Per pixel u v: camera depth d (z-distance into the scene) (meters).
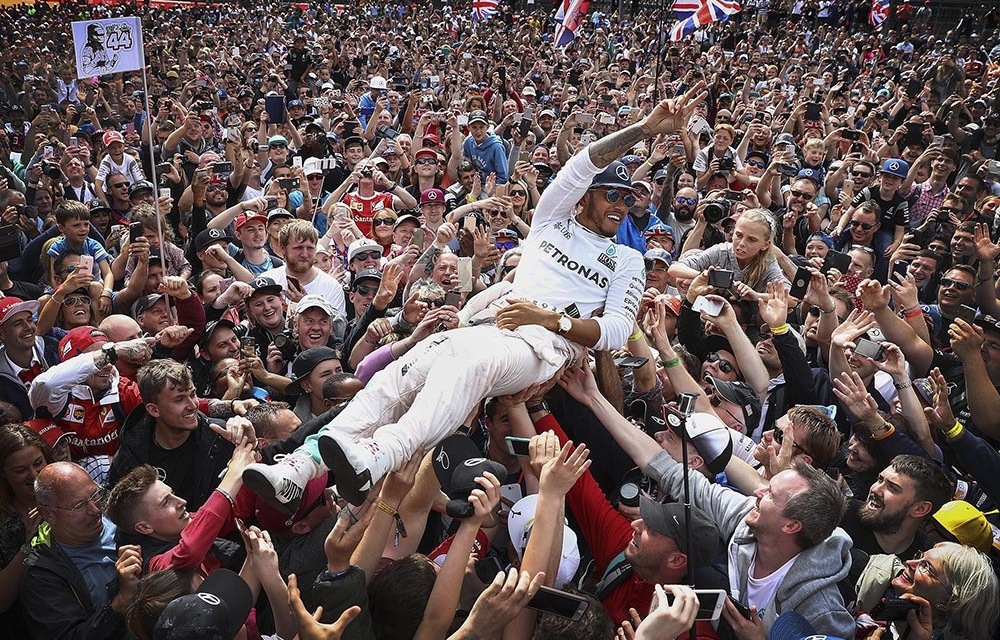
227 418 5.28
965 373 5.35
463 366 3.69
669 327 6.59
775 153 11.54
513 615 3.12
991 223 9.59
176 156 12.16
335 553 3.25
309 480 3.64
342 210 9.40
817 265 7.53
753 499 4.11
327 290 7.71
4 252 6.98
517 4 38.59
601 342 4.08
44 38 30.78
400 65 25.81
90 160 13.73
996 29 32.06
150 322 6.76
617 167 4.24
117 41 7.06
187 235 10.12
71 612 4.00
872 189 10.19
